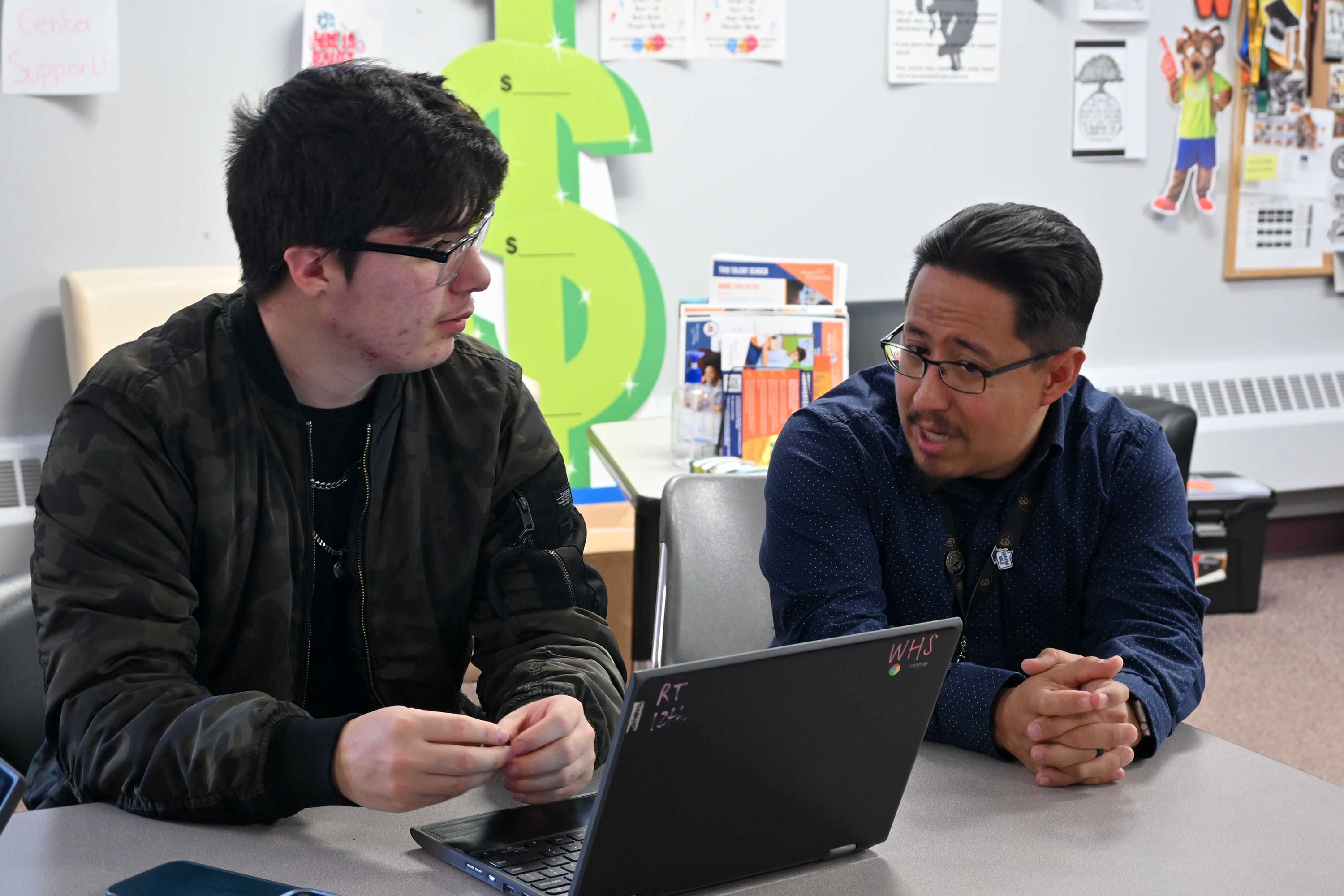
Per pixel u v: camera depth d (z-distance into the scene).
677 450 2.42
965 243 1.24
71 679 1.05
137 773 0.99
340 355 1.17
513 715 1.07
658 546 2.18
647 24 3.44
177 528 1.13
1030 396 1.27
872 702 0.90
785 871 0.92
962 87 3.73
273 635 1.21
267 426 1.20
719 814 0.87
